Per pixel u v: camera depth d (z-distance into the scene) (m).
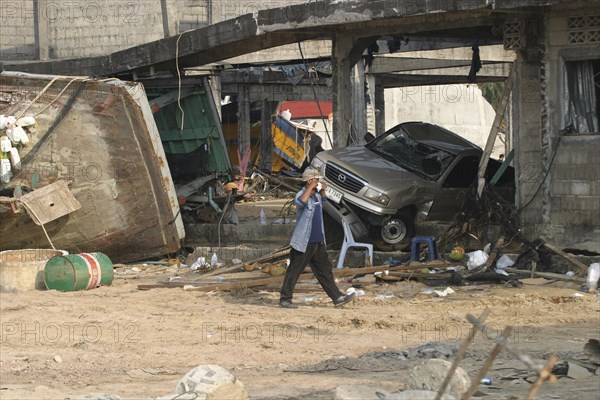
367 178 22.97
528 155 21.52
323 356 12.02
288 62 31.66
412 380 8.24
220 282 19.28
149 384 10.26
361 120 37.59
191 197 27.05
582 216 20.80
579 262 19.55
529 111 21.52
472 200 22.12
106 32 35.66
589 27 20.58
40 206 22.30
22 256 20.30
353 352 12.28
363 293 17.86
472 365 11.16
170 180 23.41
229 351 12.38
